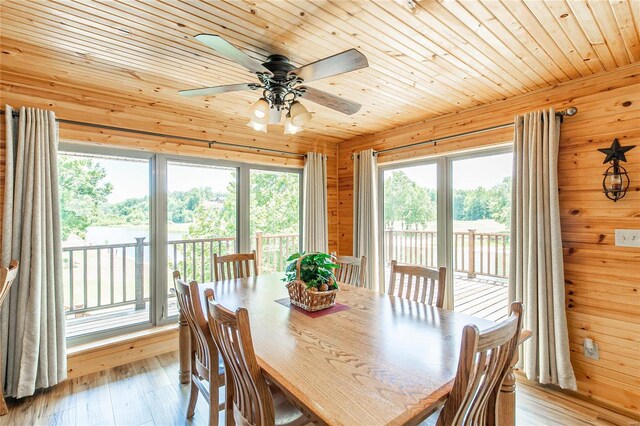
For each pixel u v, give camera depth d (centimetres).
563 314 225
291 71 168
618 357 211
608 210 216
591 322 222
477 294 307
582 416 208
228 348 127
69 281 279
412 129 354
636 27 168
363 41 184
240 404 133
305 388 106
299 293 193
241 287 245
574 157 230
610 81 217
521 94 264
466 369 93
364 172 391
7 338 220
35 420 203
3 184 226
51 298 232
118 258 298
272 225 401
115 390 236
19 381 218
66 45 192
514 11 156
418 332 154
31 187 226
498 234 293
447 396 103
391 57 203
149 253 309
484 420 122
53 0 148
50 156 236
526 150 246
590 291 222
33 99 239
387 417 92
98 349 263
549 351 231
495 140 281
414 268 217
